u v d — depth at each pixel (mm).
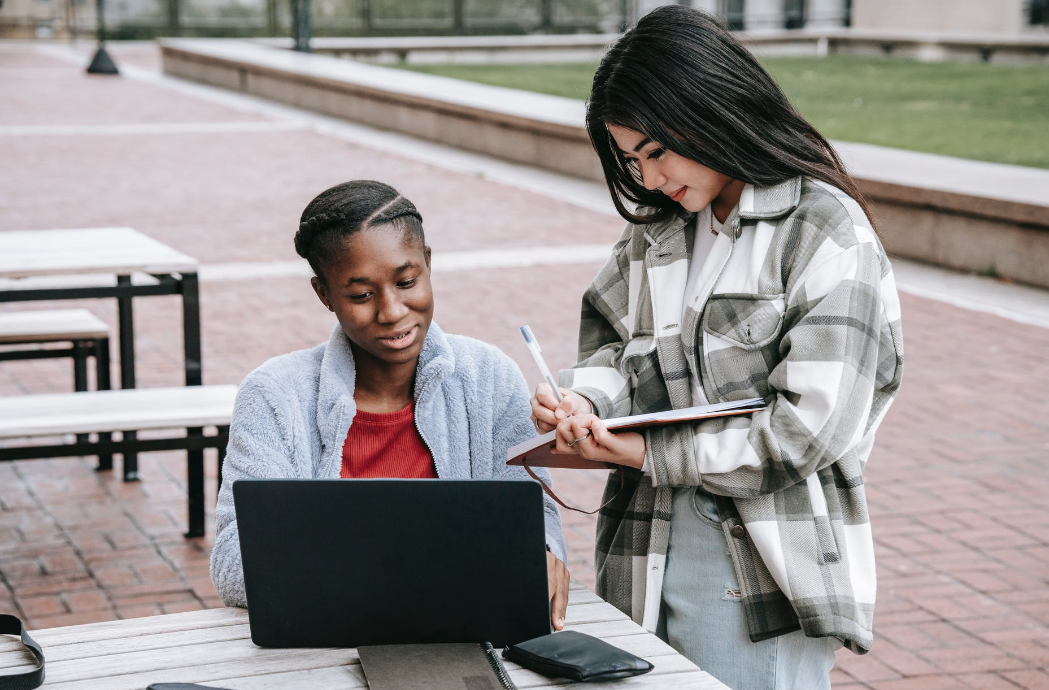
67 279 8469
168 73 24719
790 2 31172
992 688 3668
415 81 17578
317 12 31500
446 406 2375
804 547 2178
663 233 2330
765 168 2145
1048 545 4648
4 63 26672
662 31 2123
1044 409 6164
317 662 2055
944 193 8938
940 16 28766
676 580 2320
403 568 2023
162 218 10953
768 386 2166
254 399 2303
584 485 5285
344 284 2180
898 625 4051
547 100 15422
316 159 14453
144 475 5434
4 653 2117
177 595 4305
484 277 8898
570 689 1965
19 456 4250
